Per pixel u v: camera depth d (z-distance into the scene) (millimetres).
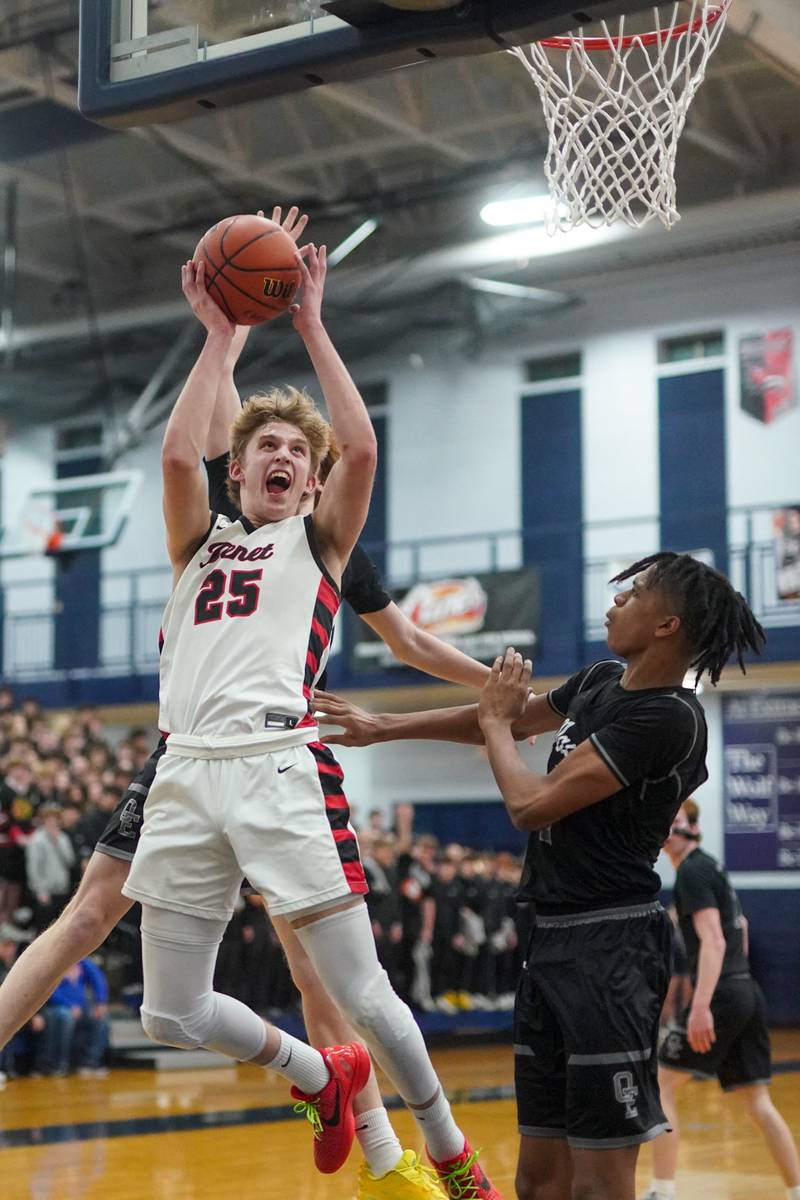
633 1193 3498
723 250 17953
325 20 4578
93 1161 7535
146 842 3584
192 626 3672
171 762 3582
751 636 3742
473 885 15641
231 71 4691
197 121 16344
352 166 18250
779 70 13672
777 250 18188
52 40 13859
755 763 18281
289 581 3658
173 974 3598
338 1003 3553
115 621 21875
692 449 18828
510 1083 11516
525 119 16219
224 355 3795
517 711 3799
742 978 6160
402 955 14578
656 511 18953
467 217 18156
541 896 3658
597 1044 3477
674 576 3656
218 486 4309
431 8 4398
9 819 12078
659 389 19109
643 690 3678
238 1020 3787
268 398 3959
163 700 3715
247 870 3459
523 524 19766
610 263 18594
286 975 13859
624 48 5598
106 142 17031
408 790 20000
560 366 19938
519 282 19219
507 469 19953
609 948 3557
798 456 18125
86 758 14453
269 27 4672
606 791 3523
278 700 3539
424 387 20719
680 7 6273
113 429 18938
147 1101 10375
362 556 4523
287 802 3471
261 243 3760
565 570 19156
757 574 17703
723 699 18594
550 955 3617
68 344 20406
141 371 20766
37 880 11883
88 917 3977
